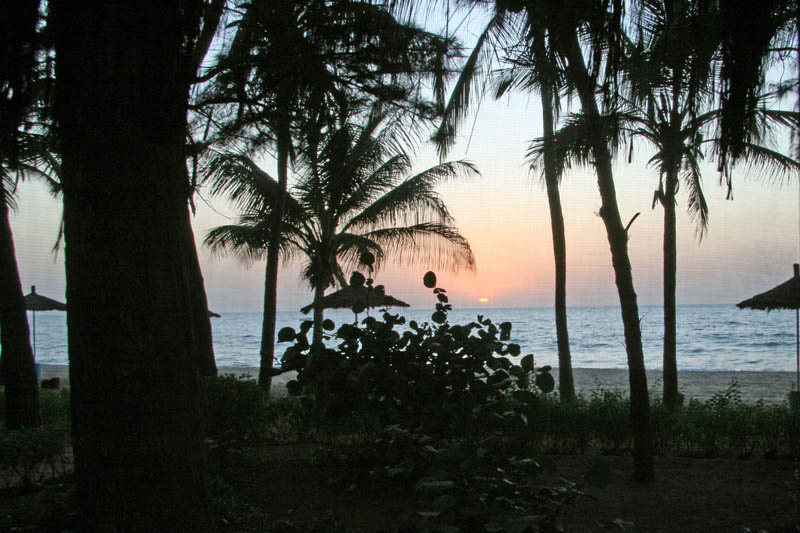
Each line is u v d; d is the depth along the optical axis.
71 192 3.04
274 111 4.32
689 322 76.56
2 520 4.46
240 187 12.44
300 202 14.80
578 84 4.46
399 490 5.58
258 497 5.48
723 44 4.20
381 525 4.69
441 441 5.16
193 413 3.15
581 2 3.57
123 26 3.00
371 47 4.18
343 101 4.39
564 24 3.76
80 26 3.03
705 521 5.01
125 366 2.94
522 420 5.02
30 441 6.08
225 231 15.04
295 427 8.10
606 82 3.65
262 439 7.87
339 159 4.89
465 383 5.49
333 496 5.50
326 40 4.08
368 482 5.82
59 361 45.66
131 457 2.92
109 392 2.94
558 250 12.53
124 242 2.98
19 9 3.53
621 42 3.53
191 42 3.13
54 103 3.16
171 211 3.14
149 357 2.99
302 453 7.10
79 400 2.99
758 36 4.10
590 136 6.17
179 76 3.09
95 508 2.94
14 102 3.89
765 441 7.61
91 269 2.97
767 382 21.12
